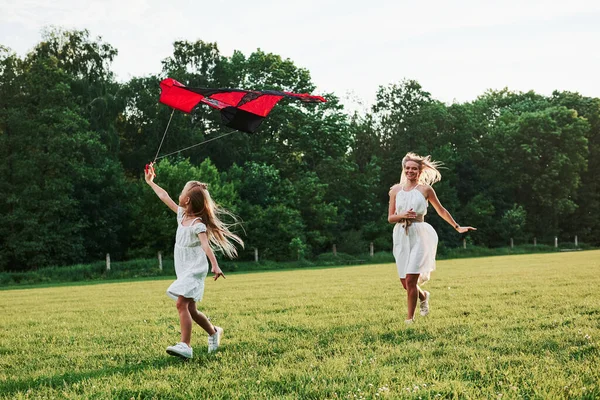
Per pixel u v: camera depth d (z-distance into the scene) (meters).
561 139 61.25
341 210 49.91
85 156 38.72
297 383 4.29
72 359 5.65
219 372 4.80
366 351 5.36
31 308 11.75
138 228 37.50
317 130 48.53
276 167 48.44
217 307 9.89
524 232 57.94
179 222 5.89
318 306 9.38
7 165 36.19
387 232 49.56
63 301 13.37
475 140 61.66
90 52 41.19
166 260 35.28
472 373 4.43
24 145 36.66
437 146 60.56
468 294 10.21
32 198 35.25
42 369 5.21
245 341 6.25
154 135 44.00
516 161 60.25
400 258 7.28
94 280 29.78
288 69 49.62
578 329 5.92
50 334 7.46
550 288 10.57
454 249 48.19
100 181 37.91
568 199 61.56
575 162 60.50
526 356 4.85
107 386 4.38
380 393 3.87
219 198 36.38
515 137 61.38
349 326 6.93
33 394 4.26
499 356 4.91
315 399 3.90
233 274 28.78
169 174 36.19
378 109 62.75
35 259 34.66
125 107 44.59
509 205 59.72
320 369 4.70
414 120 59.97
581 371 4.28
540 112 61.84
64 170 37.03
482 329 6.24
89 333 7.39
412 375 4.36
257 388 4.21
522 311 7.58
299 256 39.66
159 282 22.69
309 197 44.75
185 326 5.48
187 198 5.81
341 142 49.22
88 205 38.12
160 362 5.38
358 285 14.01
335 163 48.75
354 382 4.22
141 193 38.66
